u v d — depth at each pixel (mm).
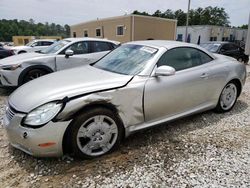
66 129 2547
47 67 5910
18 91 2975
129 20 25016
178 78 3367
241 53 11945
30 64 5699
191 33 35812
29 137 2438
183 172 2584
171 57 3441
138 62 3336
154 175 2527
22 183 2395
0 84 5617
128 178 2475
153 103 3135
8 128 2594
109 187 2338
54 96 2561
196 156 2906
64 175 2516
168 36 28250
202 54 3914
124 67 3369
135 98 2965
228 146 3162
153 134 3492
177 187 2340
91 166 2672
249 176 2518
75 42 6406
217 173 2566
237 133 3570
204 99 3850
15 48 13914
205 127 3766
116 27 27219
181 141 3291
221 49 10859
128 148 3072
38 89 2781
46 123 2443
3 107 4781
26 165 2688
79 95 2611
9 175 2516
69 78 3072
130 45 3900
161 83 3172
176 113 3488
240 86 4512
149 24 26203
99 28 30484
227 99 4359
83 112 2627
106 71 3377
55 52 6168
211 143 3240
